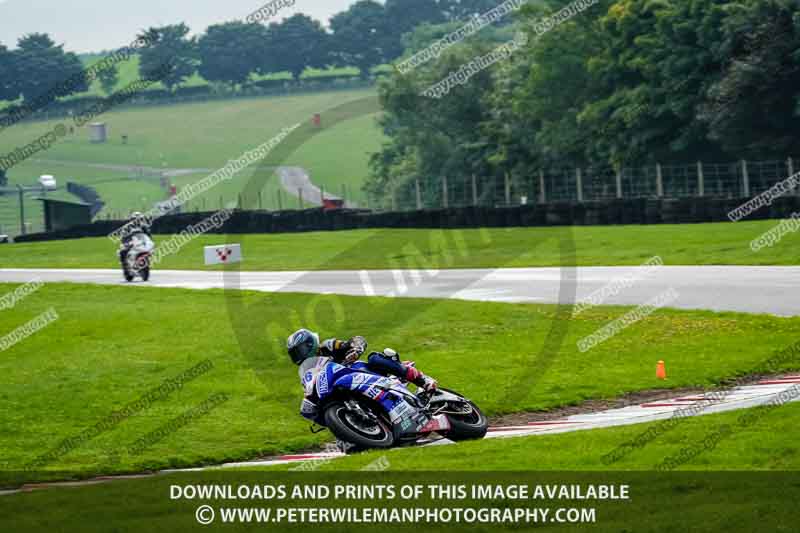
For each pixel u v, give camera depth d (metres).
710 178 182.00
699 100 175.00
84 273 127.81
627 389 48.97
